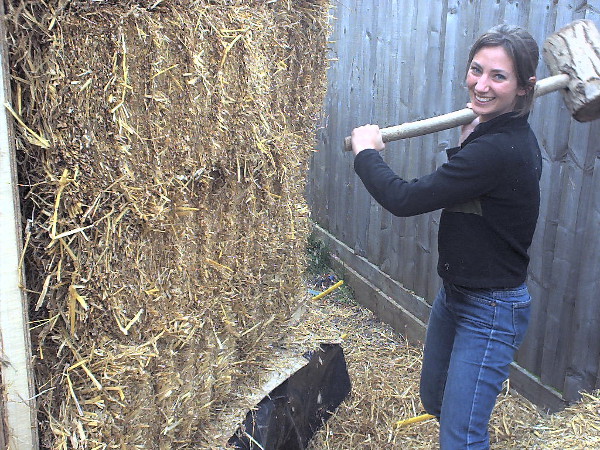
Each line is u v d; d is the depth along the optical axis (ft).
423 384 8.39
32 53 5.21
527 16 9.70
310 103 9.45
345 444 9.70
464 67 11.10
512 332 7.18
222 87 6.72
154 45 5.83
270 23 7.80
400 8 12.93
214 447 7.58
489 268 7.04
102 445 5.99
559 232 9.56
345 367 10.48
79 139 5.43
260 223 8.33
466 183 6.55
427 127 7.59
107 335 6.10
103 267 5.84
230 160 7.37
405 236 13.34
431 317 8.20
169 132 6.23
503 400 10.48
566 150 9.30
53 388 5.89
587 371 9.32
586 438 8.41
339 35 15.71
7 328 5.41
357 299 15.33
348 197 15.92
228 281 7.89
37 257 5.61
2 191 5.18
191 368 7.38
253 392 8.54
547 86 7.73
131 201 5.87
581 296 9.26
